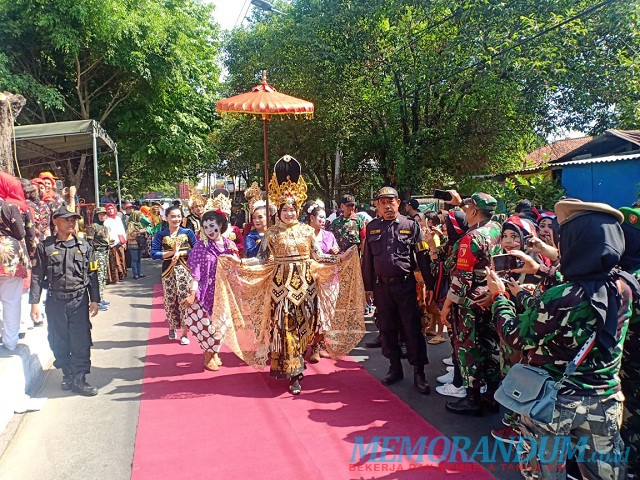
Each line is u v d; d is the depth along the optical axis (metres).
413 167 16.08
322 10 16.67
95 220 12.09
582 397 2.49
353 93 16.02
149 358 6.42
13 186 5.65
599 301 2.44
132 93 19.36
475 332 4.40
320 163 22.62
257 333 5.54
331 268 5.62
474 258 4.27
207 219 5.83
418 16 15.18
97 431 4.34
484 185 14.70
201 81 20.95
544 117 15.34
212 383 5.47
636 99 13.63
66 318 5.14
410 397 4.98
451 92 15.44
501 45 13.23
